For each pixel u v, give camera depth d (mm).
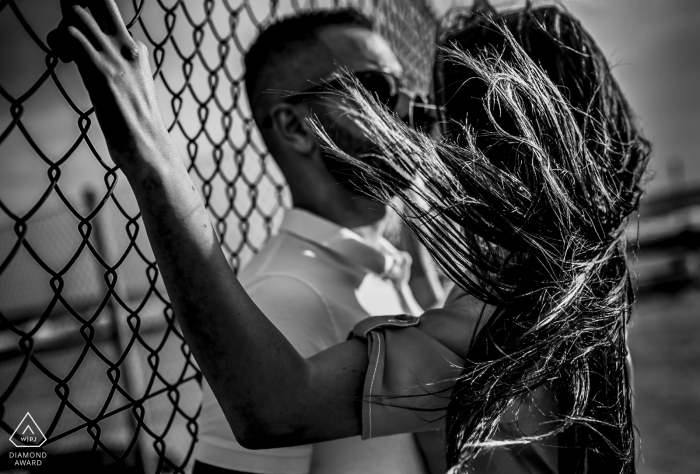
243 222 1772
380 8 2822
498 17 1264
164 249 831
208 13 1546
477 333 1044
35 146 862
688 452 4316
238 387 867
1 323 817
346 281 1462
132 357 2904
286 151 1623
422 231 997
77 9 795
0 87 814
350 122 1488
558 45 1201
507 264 1024
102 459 1900
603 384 1026
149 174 821
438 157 996
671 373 6516
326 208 1600
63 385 915
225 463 1244
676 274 13430
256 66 1659
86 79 793
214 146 1551
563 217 985
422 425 1011
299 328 1305
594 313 993
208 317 843
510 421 1036
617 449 1014
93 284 3252
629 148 1221
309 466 1269
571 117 1062
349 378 971
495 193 978
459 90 1185
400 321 1050
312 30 1588
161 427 3182
